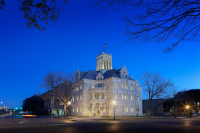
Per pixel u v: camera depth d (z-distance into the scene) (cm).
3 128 2339
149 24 804
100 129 2094
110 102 6316
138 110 7181
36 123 3225
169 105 9231
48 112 9494
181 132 1742
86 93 6681
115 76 6700
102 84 6925
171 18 787
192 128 2178
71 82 6203
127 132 1780
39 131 1931
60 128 2278
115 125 2712
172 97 6725
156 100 9506
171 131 1836
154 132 1759
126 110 6638
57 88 6131
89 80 6838
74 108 7294
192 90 8912
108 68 8312
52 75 5988
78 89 7188
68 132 1812
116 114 6259
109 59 8481
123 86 6788
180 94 6944
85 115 6469
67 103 5825
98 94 6800
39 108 10925
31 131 1936
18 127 2477
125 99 6662
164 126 2492
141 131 1855
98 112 6756
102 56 8331
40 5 870
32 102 10612
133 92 7006
